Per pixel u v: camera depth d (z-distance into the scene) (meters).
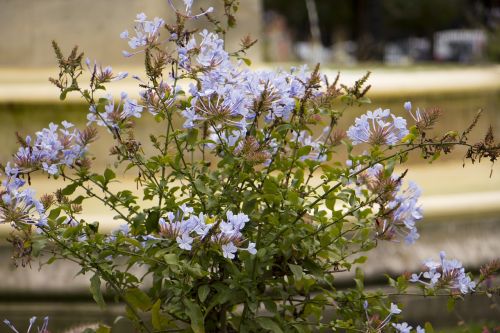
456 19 36.91
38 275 6.27
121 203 3.75
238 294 3.61
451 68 10.53
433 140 3.59
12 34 8.37
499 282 6.96
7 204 3.41
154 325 3.63
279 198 3.57
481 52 18.03
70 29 8.30
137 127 6.96
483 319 6.98
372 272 6.59
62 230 3.63
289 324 3.91
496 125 8.52
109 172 3.70
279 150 3.81
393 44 37.09
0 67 8.40
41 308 6.24
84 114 7.08
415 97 7.96
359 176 3.89
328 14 39.25
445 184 7.77
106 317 6.19
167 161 3.62
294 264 3.75
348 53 20.91
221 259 3.64
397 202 3.76
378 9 36.91
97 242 3.59
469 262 6.91
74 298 6.24
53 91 7.12
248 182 3.94
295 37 36.62
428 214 6.95
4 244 6.29
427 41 37.28
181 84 6.68
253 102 3.56
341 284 6.51
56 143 3.60
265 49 19.58
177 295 3.64
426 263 3.85
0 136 7.12
